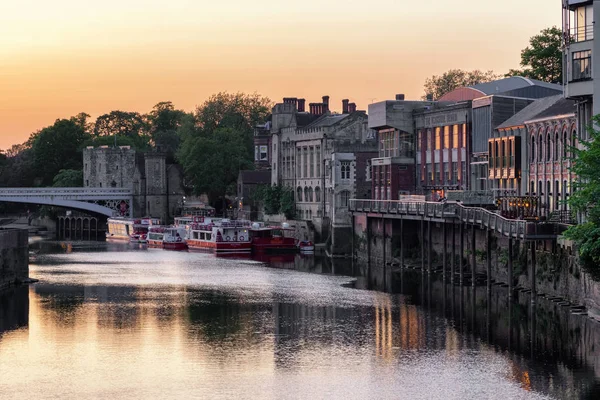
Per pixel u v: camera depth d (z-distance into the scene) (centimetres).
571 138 13125
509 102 15725
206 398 8225
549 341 9931
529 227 11725
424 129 18000
